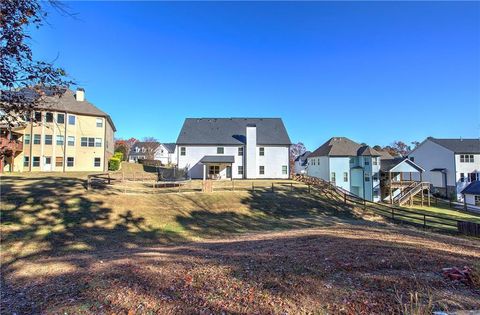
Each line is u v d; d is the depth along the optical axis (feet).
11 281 22.26
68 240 39.34
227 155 127.54
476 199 118.73
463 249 28.96
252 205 72.33
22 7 10.80
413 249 25.70
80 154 118.01
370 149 129.49
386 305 13.82
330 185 99.60
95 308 15.19
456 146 140.67
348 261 20.79
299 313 13.69
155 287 17.51
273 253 24.56
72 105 117.70
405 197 114.42
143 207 59.72
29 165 108.06
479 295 14.73
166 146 276.62
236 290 16.53
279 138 132.05
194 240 42.19
